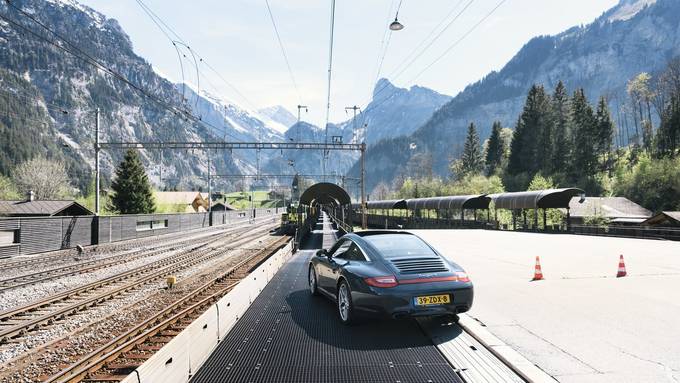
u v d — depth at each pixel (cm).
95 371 546
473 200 4391
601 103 9875
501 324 636
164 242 3228
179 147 3388
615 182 7669
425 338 606
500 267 1306
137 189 5519
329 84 2594
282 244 2809
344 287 700
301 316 750
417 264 658
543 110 9456
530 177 8925
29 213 3319
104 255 2277
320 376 464
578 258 1545
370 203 7838
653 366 457
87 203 5822
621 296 827
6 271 1702
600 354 498
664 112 7912
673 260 1424
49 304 1030
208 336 545
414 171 16962
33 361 614
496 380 445
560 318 665
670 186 5719
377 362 508
